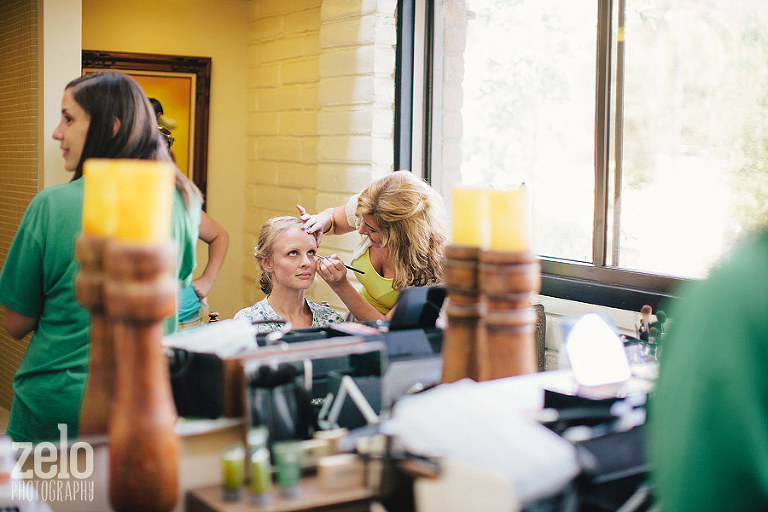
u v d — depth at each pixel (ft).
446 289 5.69
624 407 4.78
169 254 3.82
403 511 4.00
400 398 5.23
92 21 13.71
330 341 5.12
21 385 6.32
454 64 10.85
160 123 14.15
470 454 3.87
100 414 4.20
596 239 9.07
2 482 4.06
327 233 10.32
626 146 8.77
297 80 12.95
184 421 4.46
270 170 13.89
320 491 4.10
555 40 9.48
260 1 14.07
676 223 8.30
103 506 4.34
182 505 4.31
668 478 3.24
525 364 4.88
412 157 11.29
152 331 3.84
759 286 3.16
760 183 7.59
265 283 8.99
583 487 4.08
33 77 10.83
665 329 7.25
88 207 4.03
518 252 4.82
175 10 14.20
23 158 11.42
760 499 3.11
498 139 10.30
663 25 8.34
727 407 3.10
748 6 7.61
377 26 10.92
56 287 6.08
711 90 7.96
